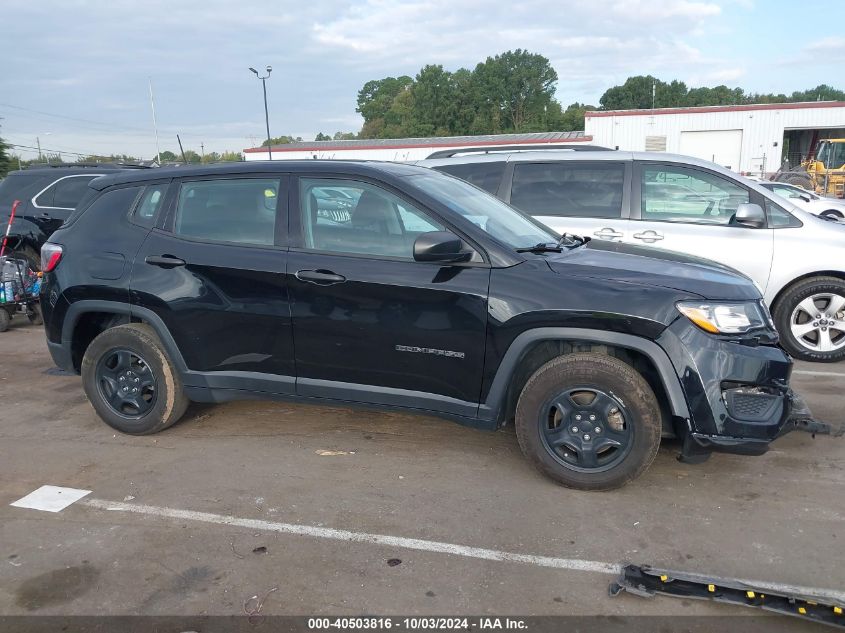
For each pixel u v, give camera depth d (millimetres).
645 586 2900
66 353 4750
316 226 4090
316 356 4074
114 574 3086
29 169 8883
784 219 6023
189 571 3100
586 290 3557
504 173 6691
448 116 88312
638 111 39000
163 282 4328
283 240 4125
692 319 3455
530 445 3793
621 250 4270
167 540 3361
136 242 4469
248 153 44938
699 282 3602
